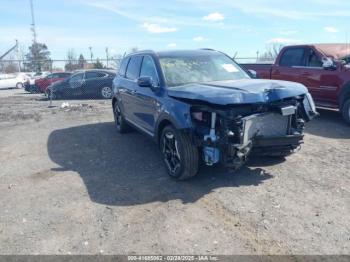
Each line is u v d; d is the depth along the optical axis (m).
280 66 9.91
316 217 4.04
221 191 4.84
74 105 14.30
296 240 3.59
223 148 4.62
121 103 7.88
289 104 5.00
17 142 8.26
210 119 4.70
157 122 5.54
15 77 33.28
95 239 3.78
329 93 8.65
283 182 5.05
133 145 7.37
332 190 4.73
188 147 4.93
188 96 4.83
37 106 15.00
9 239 3.87
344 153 6.25
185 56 6.32
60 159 6.71
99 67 29.94
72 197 4.89
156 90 5.67
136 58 7.29
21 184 5.49
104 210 4.44
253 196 4.64
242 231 3.81
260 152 5.03
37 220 4.27
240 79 5.96
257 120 4.77
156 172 5.70
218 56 6.59
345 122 8.48
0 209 4.62
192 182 5.19
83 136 8.47
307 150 6.46
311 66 9.15
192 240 3.68
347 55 8.91
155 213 4.30
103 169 6.00
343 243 3.51
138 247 3.60
